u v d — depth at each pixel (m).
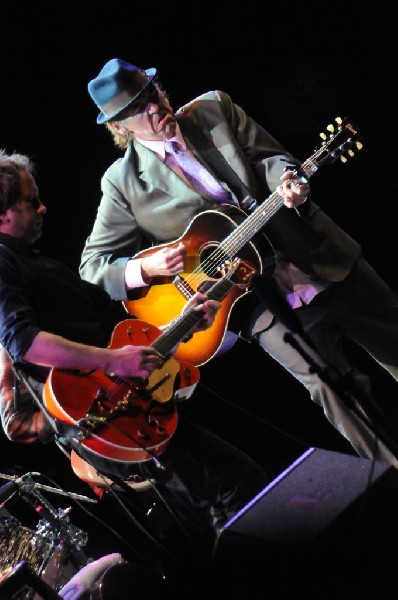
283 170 6.13
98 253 6.69
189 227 6.28
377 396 8.88
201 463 5.41
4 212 5.38
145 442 5.12
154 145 6.34
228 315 6.20
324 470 4.49
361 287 6.41
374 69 9.82
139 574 4.87
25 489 6.20
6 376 5.78
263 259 6.18
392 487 4.32
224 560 4.32
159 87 6.39
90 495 8.00
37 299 5.32
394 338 6.47
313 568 4.16
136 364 5.07
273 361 9.19
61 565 5.96
